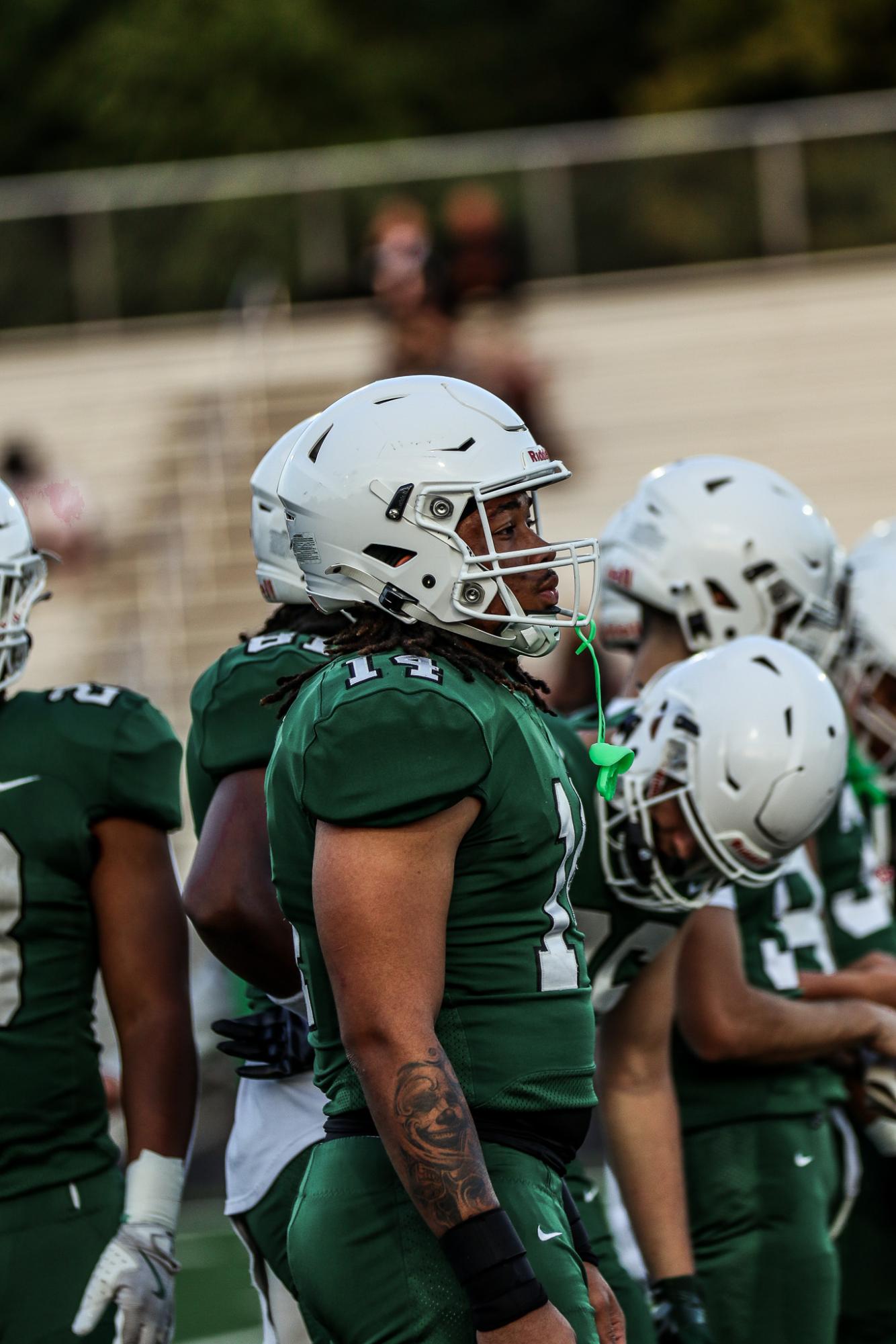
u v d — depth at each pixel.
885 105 48.56
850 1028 12.94
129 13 76.38
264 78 74.75
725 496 13.35
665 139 48.59
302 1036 10.80
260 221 48.38
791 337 47.81
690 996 12.21
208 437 46.44
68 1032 10.62
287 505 9.16
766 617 13.27
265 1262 11.13
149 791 10.88
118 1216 10.62
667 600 13.23
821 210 48.41
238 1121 11.29
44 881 10.57
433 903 8.09
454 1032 8.35
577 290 48.56
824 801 11.17
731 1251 12.68
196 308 48.50
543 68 79.06
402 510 8.66
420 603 8.70
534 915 8.53
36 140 75.50
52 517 40.78
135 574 41.88
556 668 27.77
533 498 9.20
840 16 75.69
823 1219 12.89
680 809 11.09
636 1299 11.74
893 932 14.89
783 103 75.94
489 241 45.66
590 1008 8.76
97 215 48.91
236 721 10.54
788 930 13.73
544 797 8.52
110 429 46.88
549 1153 8.52
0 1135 10.34
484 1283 7.75
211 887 10.23
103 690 11.12
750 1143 12.78
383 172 48.25
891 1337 14.29
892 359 47.16
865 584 15.83
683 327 48.03
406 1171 7.84
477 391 9.05
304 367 46.81
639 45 79.44
